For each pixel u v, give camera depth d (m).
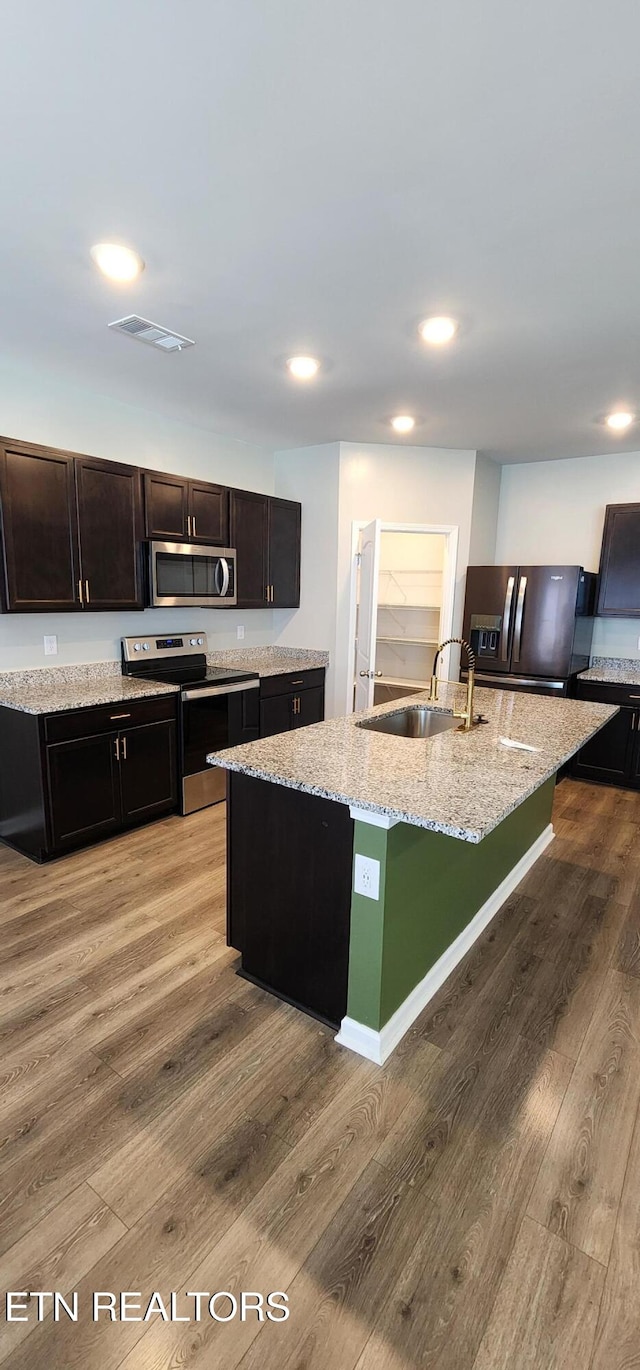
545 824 3.45
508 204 1.70
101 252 1.99
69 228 1.85
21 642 3.42
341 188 1.64
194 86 1.31
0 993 2.15
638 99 1.32
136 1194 1.46
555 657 4.59
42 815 3.04
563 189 1.63
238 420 4.02
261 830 2.10
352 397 3.47
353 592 4.77
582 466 5.03
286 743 2.37
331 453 4.68
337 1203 1.45
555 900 2.90
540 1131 1.66
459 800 1.71
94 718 3.20
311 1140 1.61
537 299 2.28
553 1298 1.26
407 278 2.13
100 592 3.44
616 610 4.70
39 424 3.32
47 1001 2.12
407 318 2.46
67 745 3.08
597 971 2.37
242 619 4.96
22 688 3.44
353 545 4.73
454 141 1.46
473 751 2.27
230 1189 1.48
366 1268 1.31
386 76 1.28
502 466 5.38
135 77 1.29
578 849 3.47
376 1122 1.67
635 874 3.17
